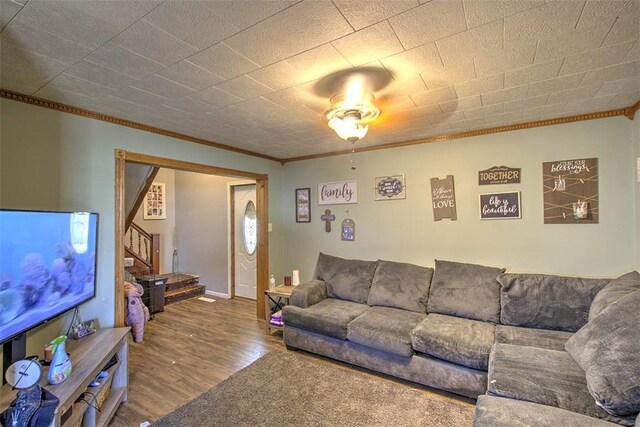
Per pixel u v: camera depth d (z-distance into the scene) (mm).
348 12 1309
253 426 2051
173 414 2182
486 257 3195
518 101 2396
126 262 5102
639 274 2291
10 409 1425
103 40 1499
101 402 2121
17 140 2137
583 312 2404
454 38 1525
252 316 4422
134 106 2402
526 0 1248
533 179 2973
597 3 1269
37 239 1858
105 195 2613
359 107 2123
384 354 2662
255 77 1922
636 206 2541
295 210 4559
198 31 1434
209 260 5820
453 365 2361
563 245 2854
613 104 2498
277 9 1279
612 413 1419
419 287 3172
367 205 3926
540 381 1698
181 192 6395
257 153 4191
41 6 1231
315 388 2508
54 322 2244
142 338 3520
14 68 1777
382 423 2074
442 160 3422
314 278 3926
